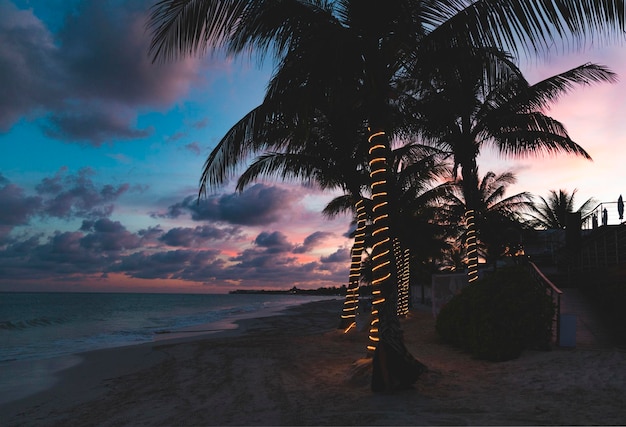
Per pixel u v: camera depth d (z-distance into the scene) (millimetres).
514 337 9164
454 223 32375
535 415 5312
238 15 7500
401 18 7902
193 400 7367
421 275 44281
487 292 9922
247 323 29234
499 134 15438
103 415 6824
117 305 88312
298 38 8211
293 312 45938
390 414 5605
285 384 8094
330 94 8836
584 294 16344
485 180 32906
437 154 20969
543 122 15039
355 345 13586
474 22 7023
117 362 12812
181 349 14500
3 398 8711
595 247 17094
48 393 9047
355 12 8109
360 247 16578
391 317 7125
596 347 10039
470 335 10141
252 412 6258
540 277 12891
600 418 5094
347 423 5340
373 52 8219
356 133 14523
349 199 23688
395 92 8422
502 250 35250
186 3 7113
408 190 25125
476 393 6613
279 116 8711
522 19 6543
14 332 26344
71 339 22016
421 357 10039
